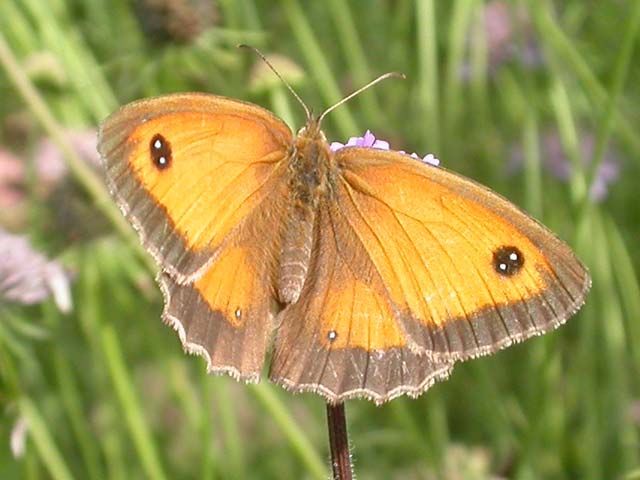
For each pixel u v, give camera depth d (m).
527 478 0.30
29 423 0.28
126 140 0.23
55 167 0.31
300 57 0.36
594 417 0.32
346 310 0.24
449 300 0.24
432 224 0.24
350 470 0.24
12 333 0.29
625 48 0.30
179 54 0.31
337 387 0.24
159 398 0.34
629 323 0.34
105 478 0.33
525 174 0.34
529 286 0.24
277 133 0.24
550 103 0.34
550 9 0.35
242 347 0.24
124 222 0.29
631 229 0.36
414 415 0.33
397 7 0.37
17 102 0.33
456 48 0.34
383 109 0.36
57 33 0.32
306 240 0.24
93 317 0.31
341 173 0.24
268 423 0.34
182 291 0.24
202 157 0.24
